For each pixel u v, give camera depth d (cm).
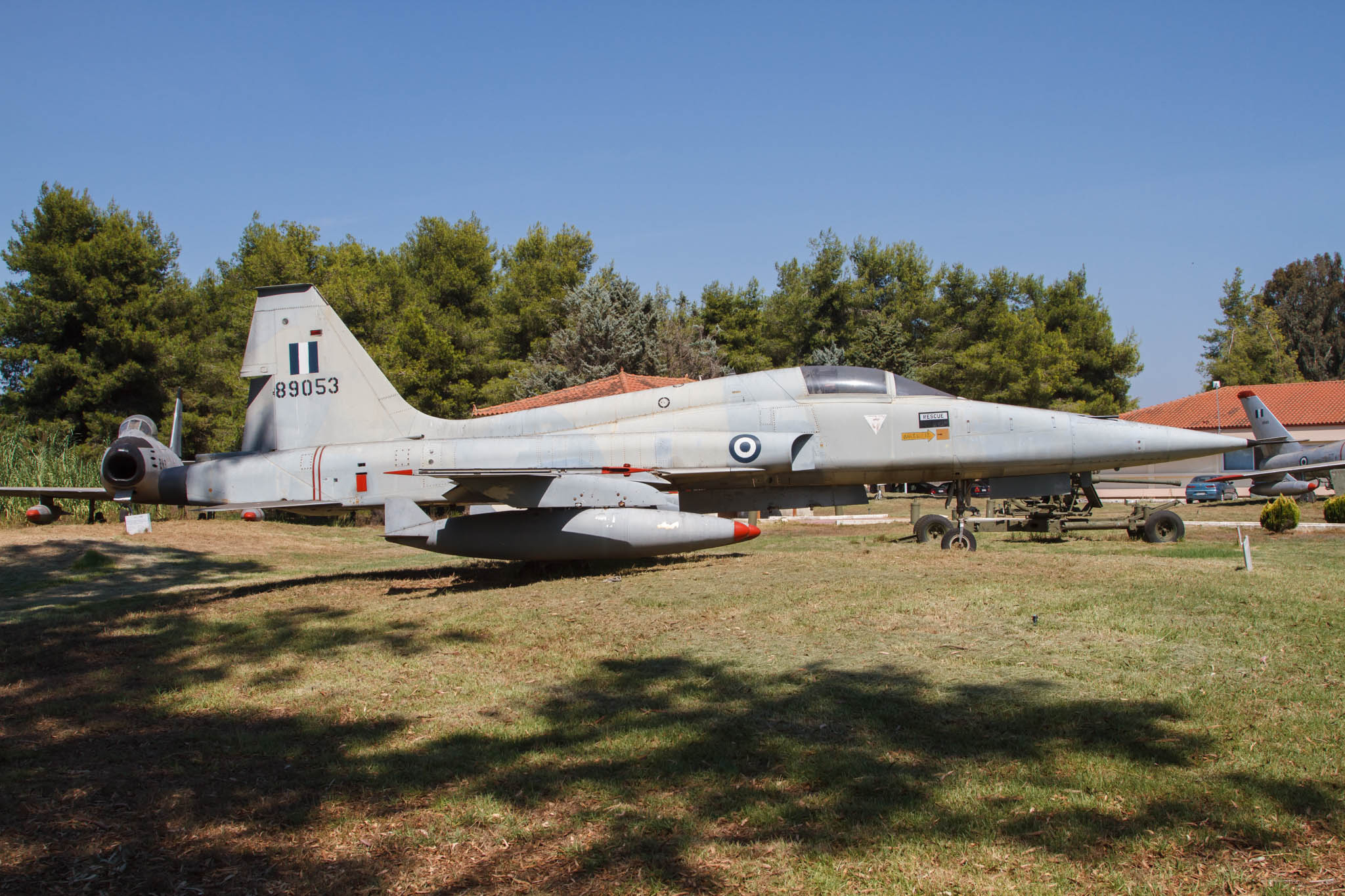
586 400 1422
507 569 1414
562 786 489
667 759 518
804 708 596
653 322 4606
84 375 3441
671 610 937
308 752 569
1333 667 630
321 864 417
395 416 1430
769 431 1343
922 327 5703
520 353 5147
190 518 2911
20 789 514
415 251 5475
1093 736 522
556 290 5197
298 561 2002
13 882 401
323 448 1417
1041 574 1056
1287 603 837
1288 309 7256
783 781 483
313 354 1445
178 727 636
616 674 709
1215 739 509
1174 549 1336
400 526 1280
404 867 412
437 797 487
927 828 421
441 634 895
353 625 973
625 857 410
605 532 1227
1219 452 1362
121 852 430
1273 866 375
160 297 3669
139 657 873
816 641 779
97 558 1775
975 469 1379
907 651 730
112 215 3797
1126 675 633
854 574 1110
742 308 6025
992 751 507
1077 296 6069
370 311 4231
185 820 467
